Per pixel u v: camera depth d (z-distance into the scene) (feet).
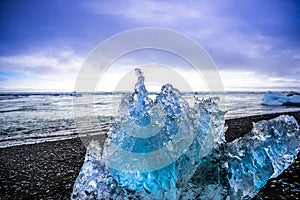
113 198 7.72
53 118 47.80
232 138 30.19
